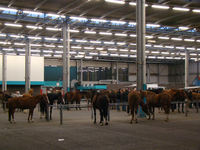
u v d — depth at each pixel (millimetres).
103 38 37281
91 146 7859
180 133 9977
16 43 39000
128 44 42250
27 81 36406
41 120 15516
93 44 41375
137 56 16719
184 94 18125
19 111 23656
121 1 21672
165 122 13422
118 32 33438
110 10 24500
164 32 32594
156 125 12242
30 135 9859
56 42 38719
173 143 8172
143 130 10734
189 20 27609
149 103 14562
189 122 13391
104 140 8727
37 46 42875
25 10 23547
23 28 30922
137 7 16859
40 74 44438
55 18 26547
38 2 22031
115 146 7820
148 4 22250
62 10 23922
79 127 11852
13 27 30250
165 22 28766
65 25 28281
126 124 12688
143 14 16734
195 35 34906
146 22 28438
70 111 22906
